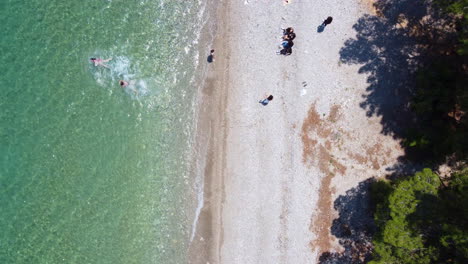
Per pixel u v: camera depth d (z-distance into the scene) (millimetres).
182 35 22031
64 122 22016
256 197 21953
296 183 21969
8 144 22031
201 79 21953
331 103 21828
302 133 21875
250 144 21922
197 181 22031
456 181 17938
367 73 21781
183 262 22000
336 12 21672
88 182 22016
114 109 22047
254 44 21766
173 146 22031
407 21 21688
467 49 18391
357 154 21969
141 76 22031
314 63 21703
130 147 22016
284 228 22000
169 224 22031
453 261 16922
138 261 22016
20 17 21984
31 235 22031
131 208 22047
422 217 16906
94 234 22016
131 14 22047
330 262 21984
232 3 21781
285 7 21656
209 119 21969
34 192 22000
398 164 21922
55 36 21984
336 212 21969
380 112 21844
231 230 21953
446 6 18859
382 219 18531
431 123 21062
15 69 22000
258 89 21812
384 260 18172
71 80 22000
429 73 20109
